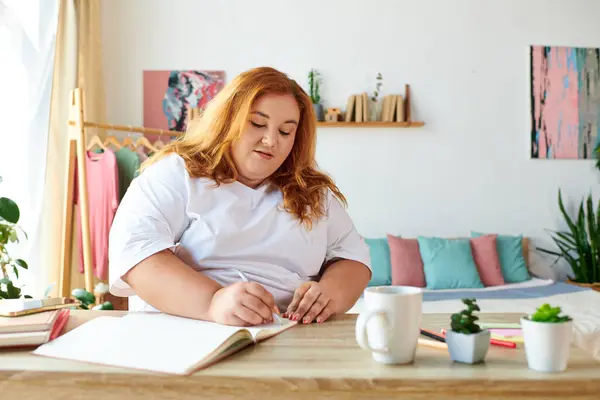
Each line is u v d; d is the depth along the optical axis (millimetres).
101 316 1150
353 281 1378
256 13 4273
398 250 3961
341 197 1501
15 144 3102
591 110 4469
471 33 4391
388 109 4270
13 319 965
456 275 3854
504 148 4430
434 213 4391
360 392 750
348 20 4320
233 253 1334
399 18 4348
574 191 4477
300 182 1387
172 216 1308
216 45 4250
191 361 803
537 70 4418
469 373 780
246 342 927
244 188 1352
